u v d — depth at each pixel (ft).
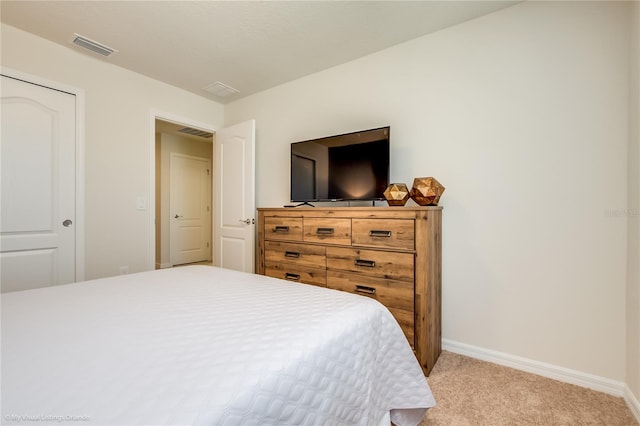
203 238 17.94
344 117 8.41
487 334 6.17
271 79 9.54
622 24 5.00
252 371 2.04
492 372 5.65
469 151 6.42
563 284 5.46
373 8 6.06
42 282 7.39
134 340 2.46
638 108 4.51
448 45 6.70
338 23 6.58
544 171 5.64
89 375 1.93
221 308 3.31
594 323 5.18
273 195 10.22
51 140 7.51
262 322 2.87
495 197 6.12
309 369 2.37
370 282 6.17
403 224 5.78
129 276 5.00
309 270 7.18
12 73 6.85
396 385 3.67
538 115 5.70
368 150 7.14
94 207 8.21
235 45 7.54
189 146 17.13
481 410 4.47
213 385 1.86
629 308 4.78
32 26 6.79
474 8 6.04
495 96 6.14
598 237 5.17
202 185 17.88
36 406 1.62
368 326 3.22
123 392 1.76
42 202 7.38
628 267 4.85
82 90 7.97
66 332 2.63
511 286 5.94
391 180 7.46
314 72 9.04
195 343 2.41
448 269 6.63
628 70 4.92
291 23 6.59
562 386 5.17
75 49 7.77
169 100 9.95
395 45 7.48
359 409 2.91
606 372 5.06
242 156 10.30
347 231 6.54
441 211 6.57
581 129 5.32
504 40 6.05
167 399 1.70
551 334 5.55
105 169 8.42
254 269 10.15
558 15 5.52
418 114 7.10
